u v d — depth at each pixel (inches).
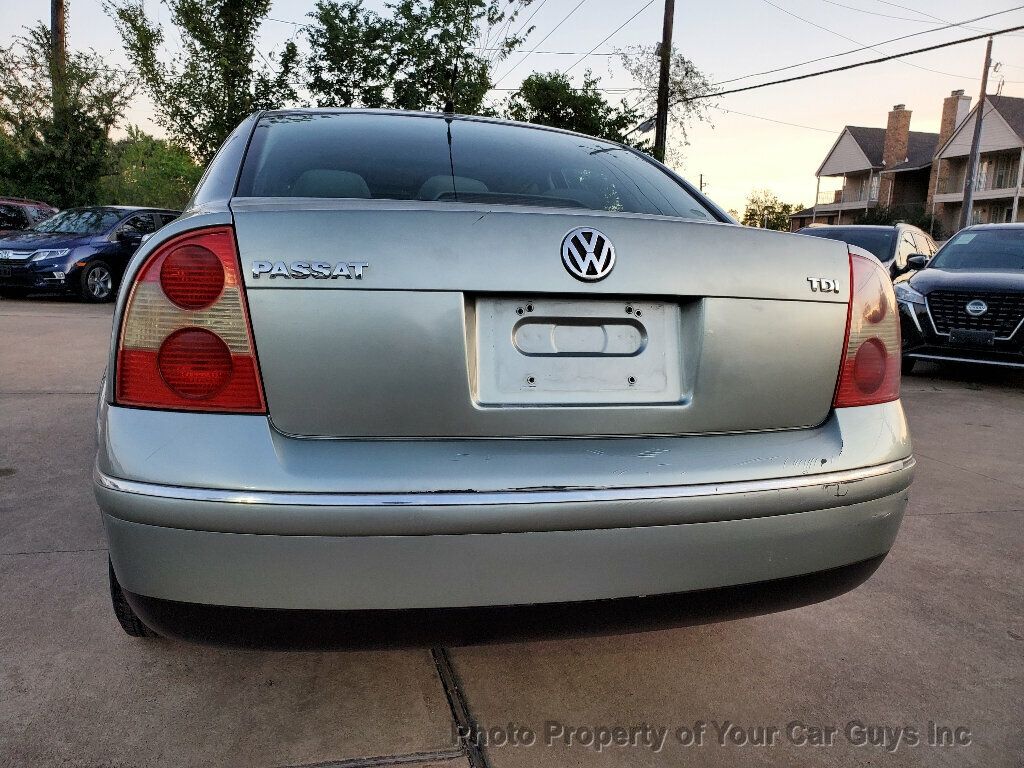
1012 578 108.6
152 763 65.1
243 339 55.6
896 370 72.4
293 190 73.9
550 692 78.0
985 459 173.3
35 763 64.5
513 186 80.7
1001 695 80.0
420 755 67.6
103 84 765.3
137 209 466.6
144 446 55.2
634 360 62.8
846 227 387.5
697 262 63.3
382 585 55.5
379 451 56.5
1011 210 1663.4
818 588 66.6
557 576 57.7
